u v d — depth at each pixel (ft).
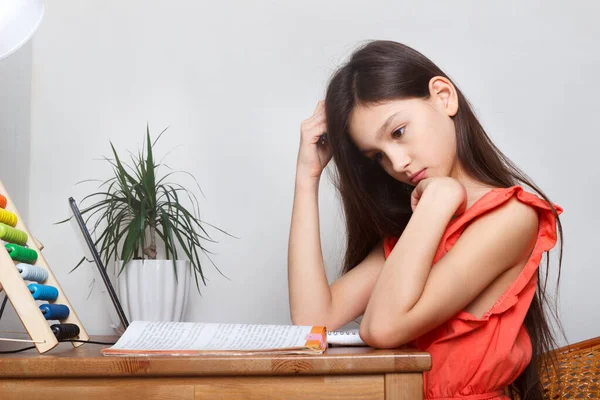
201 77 6.60
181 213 6.40
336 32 6.59
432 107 3.71
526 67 6.45
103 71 6.63
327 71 6.55
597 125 6.37
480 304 3.46
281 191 6.45
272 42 6.61
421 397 2.53
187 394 2.54
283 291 6.34
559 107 6.40
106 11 6.70
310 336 2.78
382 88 3.65
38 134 6.53
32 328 2.87
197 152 6.51
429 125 3.66
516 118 6.40
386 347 3.14
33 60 6.60
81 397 2.55
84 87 6.60
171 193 6.43
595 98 6.39
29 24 4.18
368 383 2.54
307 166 4.12
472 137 3.83
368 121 3.68
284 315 6.32
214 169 6.49
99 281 6.12
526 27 6.48
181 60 6.63
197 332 2.93
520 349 3.43
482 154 3.84
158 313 5.56
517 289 3.36
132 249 5.53
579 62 6.43
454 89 3.79
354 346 3.38
